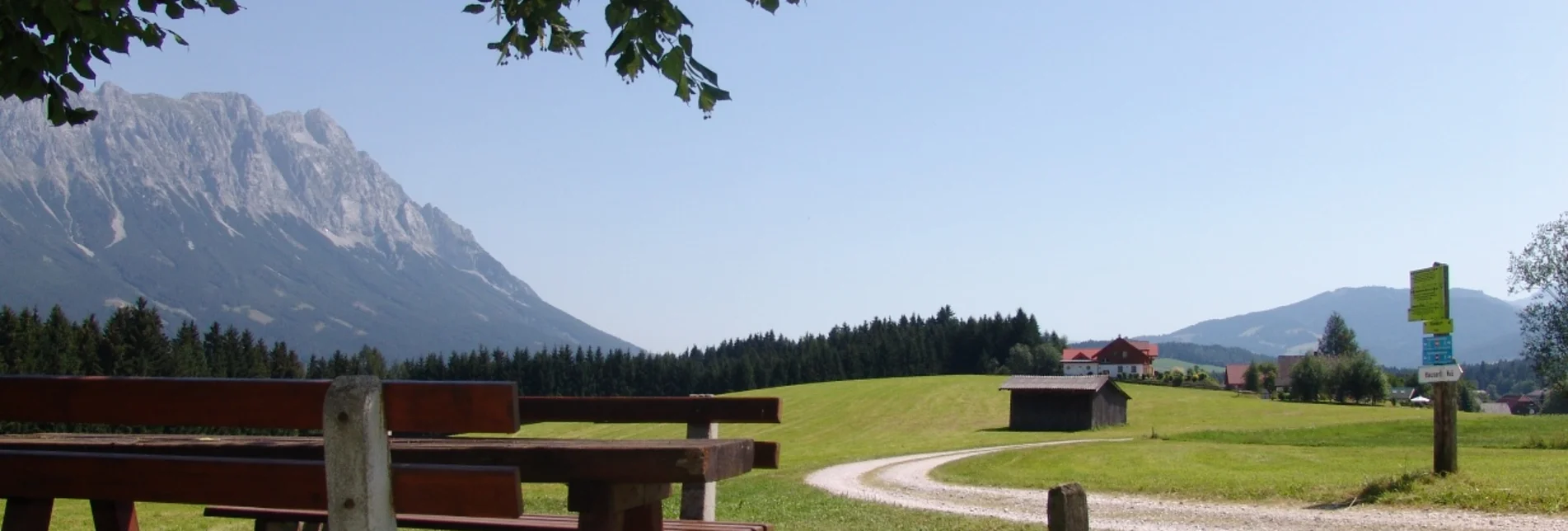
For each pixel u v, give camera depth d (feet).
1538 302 249.75
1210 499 65.26
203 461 13.65
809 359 592.60
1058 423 286.87
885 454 160.45
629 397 29.78
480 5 25.67
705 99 23.06
